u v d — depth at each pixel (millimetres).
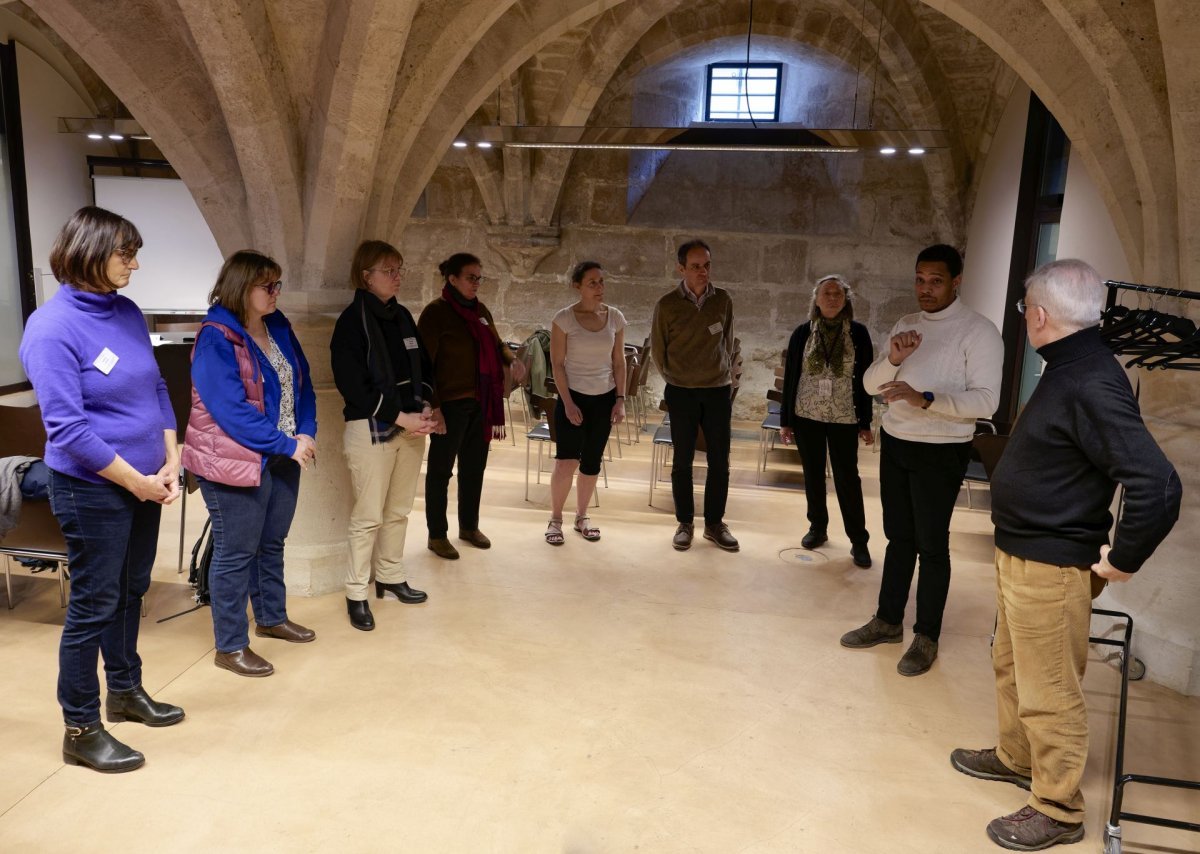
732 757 2998
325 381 4281
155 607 4098
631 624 4086
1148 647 3617
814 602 4430
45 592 4184
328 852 2447
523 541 5262
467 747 3004
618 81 9102
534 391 7996
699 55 9383
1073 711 2506
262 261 3264
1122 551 2240
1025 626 2502
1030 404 2482
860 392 4809
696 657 3764
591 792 2771
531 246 10008
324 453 4277
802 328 4980
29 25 7699
